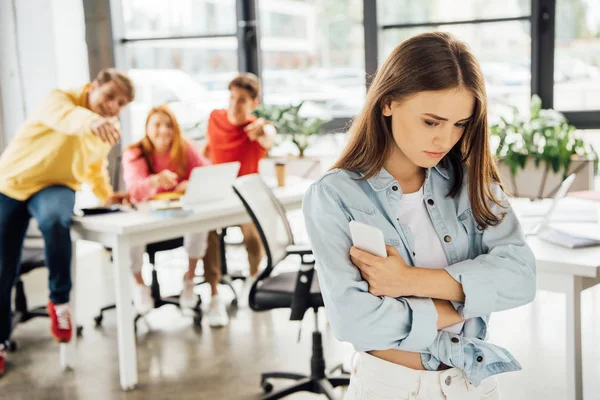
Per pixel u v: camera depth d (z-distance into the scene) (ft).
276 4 19.45
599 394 9.45
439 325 4.16
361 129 4.29
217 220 11.53
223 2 19.81
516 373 10.36
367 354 4.32
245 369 11.12
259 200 9.78
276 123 17.20
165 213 10.85
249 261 15.14
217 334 12.89
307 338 12.45
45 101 11.26
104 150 11.97
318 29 19.13
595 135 16.80
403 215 4.37
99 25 19.92
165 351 12.12
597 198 10.87
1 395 10.59
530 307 13.55
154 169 13.30
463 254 4.38
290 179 14.51
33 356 12.24
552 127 14.84
